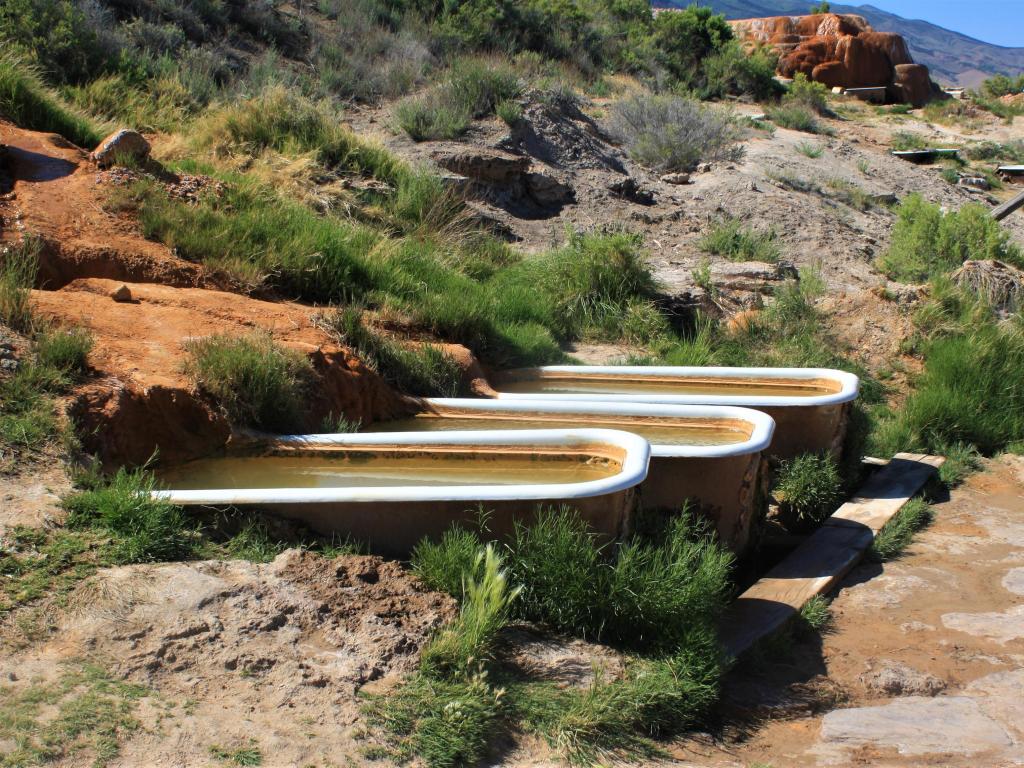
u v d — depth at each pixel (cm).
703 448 530
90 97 1177
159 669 338
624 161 1712
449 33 2109
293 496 438
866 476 746
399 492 438
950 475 738
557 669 389
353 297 738
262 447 527
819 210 1590
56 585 364
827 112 2925
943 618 517
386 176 1190
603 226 1385
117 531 402
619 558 436
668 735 383
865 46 3619
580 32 2516
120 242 695
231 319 625
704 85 2775
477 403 641
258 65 1648
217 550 414
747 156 1875
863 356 968
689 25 2894
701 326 995
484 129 1549
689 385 745
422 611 392
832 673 457
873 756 387
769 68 2905
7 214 676
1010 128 3238
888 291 1030
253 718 324
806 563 562
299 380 575
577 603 419
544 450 514
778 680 445
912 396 870
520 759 341
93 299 595
